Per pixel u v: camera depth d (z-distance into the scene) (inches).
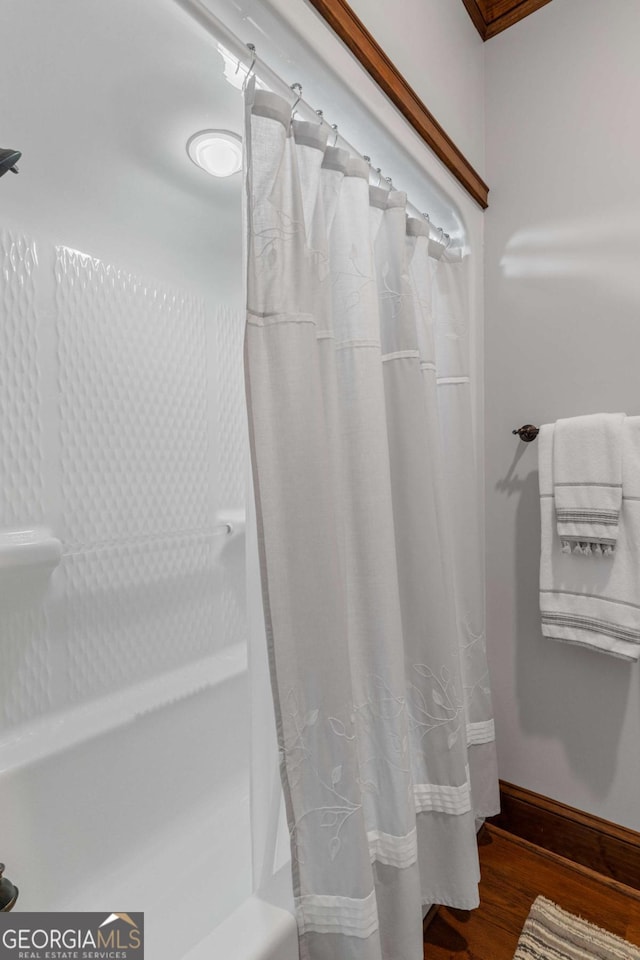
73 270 61.9
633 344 56.2
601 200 58.0
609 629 53.6
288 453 33.9
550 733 62.7
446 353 58.5
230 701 75.3
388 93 44.9
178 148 58.4
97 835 57.6
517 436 64.5
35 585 58.1
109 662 65.5
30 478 57.9
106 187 63.4
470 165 61.0
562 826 60.9
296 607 34.3
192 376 77.1
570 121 59.9
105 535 65.5
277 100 33.4
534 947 48.4
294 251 34.4
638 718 56.6
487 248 66.4
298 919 34.3
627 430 53.2
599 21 57.7
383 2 46.1
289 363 33.9
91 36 41.4
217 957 30.2
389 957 39.6
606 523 53.2
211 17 31.1
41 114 51.1
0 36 41.5
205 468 79.1
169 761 66.5
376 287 43.3
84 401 63.1
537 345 62.9
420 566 46.5
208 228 77.1
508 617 65.8
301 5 35.4
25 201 57.2
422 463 46.7
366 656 41.1
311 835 34.9
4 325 55.4
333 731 34.8
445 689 46.8
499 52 65.1
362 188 40.7
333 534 35.1
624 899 54.4
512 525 65.3
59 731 58.4
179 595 74.6
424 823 47.4
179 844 62.2
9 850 50.2
